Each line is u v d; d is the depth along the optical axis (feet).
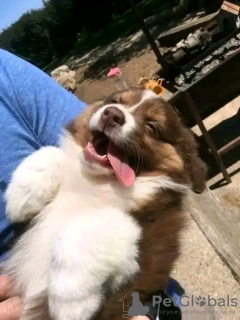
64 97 0.89
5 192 0.77
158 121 0.85
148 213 0.75
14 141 0.79
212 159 1.92
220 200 1.60
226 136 1.99
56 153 0.80
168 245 0.72
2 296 0.72
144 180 0.79
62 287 0.61
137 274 0.66
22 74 0.85
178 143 0.86
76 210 0.74
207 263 1.35
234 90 1.66
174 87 1.71
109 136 0.81
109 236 0.64
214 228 1.44
